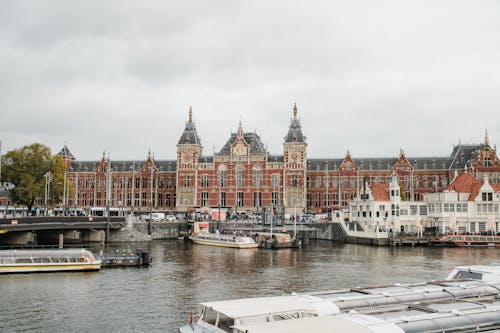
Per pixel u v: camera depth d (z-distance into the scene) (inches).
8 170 4645.7
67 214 4886.8
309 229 4559.5
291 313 1079.6
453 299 1240.8
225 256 3280.0
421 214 4702.3
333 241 4675.2
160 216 5359.3
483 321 1047.0
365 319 995.3
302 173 5940.0
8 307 1764.3
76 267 2466.8
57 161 4845.0
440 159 6161.4
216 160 6176.2
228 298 1941.4
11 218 3097.9
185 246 3983.8
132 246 3742.6
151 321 1619.1
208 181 6186.0
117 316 1673.2
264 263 2925.7
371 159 6338.6
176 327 1556.3
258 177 6048.2
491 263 2930.6
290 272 2573.8
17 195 4569.4
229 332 1033.5
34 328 1531.7
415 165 6176.2
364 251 3671.3
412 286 1358.3
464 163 5935.0
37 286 2100.1
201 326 1101.7
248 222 4955.7
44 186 4601.4
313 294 1253.1
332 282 2282.2
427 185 6053.2
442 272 2581.2
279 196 5954.7
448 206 4534.9
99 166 6786.4
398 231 4488.2
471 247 3981.3
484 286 1333.7
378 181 6127.0
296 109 6102.4
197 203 6176.2
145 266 2726.4
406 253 3523.6
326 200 5905.5
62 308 1761.8
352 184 6161.4
